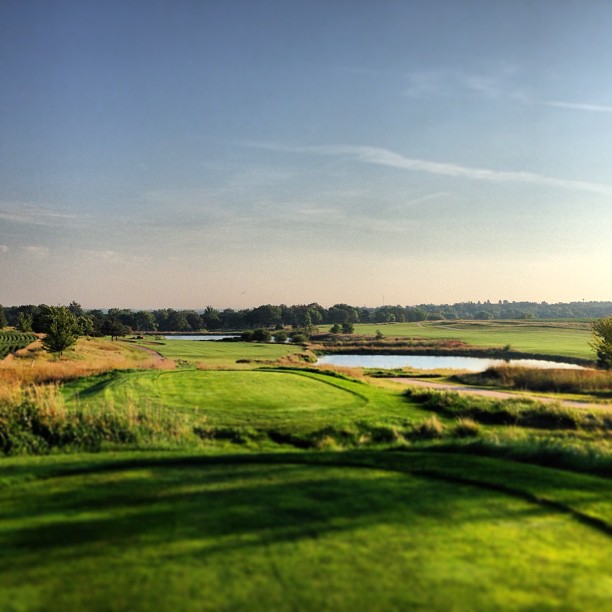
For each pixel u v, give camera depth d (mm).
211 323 187500
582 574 5781
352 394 22234
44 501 8242
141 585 5465
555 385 29969
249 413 17859
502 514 7664
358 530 6980
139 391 22172
